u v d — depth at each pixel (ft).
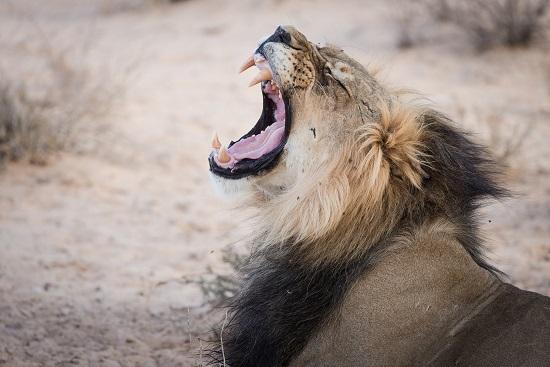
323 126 24.35
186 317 34.12
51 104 55.77
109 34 85.56
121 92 62.34
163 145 55.72
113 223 43.91
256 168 25.30
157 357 31.04
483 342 21.20
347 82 24.39
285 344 23.36
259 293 24.36
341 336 22.45
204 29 86.38
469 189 23.85
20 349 31.01
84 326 33.14
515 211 45.88
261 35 82.99
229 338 25.46
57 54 74.84
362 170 23.06
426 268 22.59
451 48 76.95
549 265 39.19
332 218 23.13
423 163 23.21
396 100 24.59
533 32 76.69
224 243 41.96
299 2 93.20
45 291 35.88
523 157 53.06
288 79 24.64
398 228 23.17
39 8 99.40
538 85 67.77
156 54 77.61
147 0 97.91
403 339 21.94
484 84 67.87
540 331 20.85
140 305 35.35
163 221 44.62
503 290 22.36
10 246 39.99
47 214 44.21
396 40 78.54
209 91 67.31
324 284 23.26
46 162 50.78
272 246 24.50
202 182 50.37
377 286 22.54
